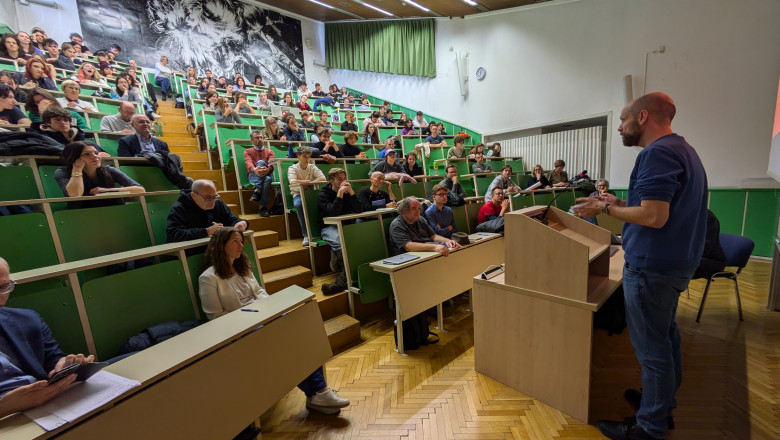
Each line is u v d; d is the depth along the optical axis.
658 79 4.50
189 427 1.01
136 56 6.77
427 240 2.66
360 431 1.49
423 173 4.80
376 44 8.43
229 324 1.27
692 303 2.70
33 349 1.02
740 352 1.96
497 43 6.33
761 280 3.14
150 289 1.42
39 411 0.80
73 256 1.56
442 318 2.55
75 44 5.73
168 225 1.84
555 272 1.50
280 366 1.35
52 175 1.88
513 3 5.87
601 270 1.74
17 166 1.74
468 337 2.31
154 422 0.93
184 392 1.02
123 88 4.60
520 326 1.66
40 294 1.13
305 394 1.67
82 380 0.89
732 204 3.98
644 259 1.19
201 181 1.93
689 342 2.11
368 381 1.85
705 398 1.61
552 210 1.92
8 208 1.61
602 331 2.34
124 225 1.76
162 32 7.04
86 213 1.62
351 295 2.40
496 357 1.78
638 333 1.27
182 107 5.99
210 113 4.30
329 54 9.44
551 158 5.82
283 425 1.55
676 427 1.43
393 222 2.60
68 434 0.77
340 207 2.80
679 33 4.29
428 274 2.26
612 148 5.06
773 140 2.72
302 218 2.95
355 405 1.66
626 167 4.96
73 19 6.15
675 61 4.34
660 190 1.09
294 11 8.64
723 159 4.08
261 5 8.28
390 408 1.63
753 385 1.67
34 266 1.44
